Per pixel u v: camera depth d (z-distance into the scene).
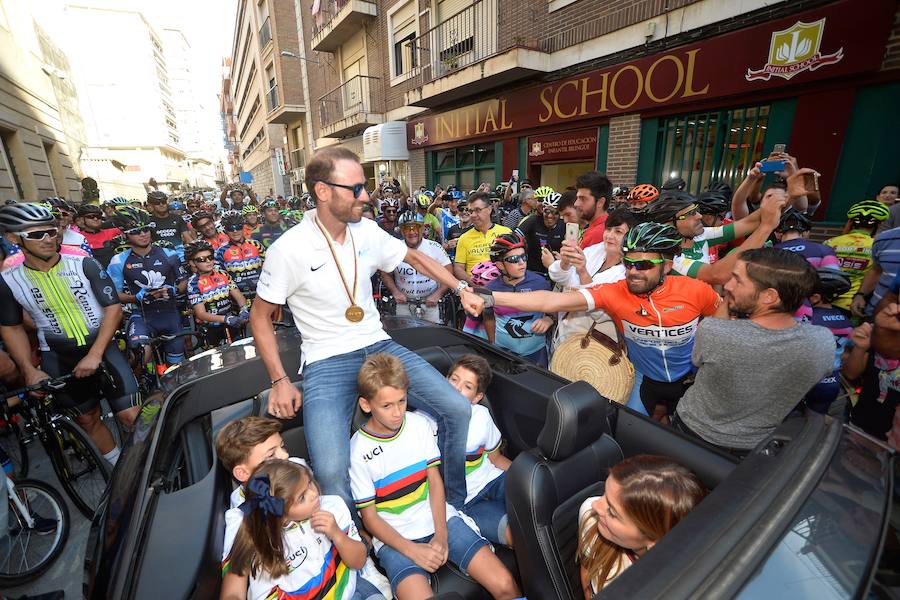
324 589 1.35
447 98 9.82
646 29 5.95
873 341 2.23
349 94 15.49
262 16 23.75
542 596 1.28
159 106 61.88
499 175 9.30
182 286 4.18
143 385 3.47
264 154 32.75
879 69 4.06
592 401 1.34
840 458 0.96
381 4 12.35
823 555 0.73
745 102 5.18
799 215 2.92
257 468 1.31
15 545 2.19
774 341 1.48
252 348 2.17
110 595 1.08
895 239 2.54
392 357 1.53
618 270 2.52
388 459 1.59
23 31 10.36
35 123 10.47
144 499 1.33
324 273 1.60
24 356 2.49
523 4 7.85
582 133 7.31
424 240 3.85
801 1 4.50
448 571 1.55
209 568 1.22
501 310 2.93
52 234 2.39
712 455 1.45
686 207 2.76
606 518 1.08
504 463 2.02
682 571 0.67
